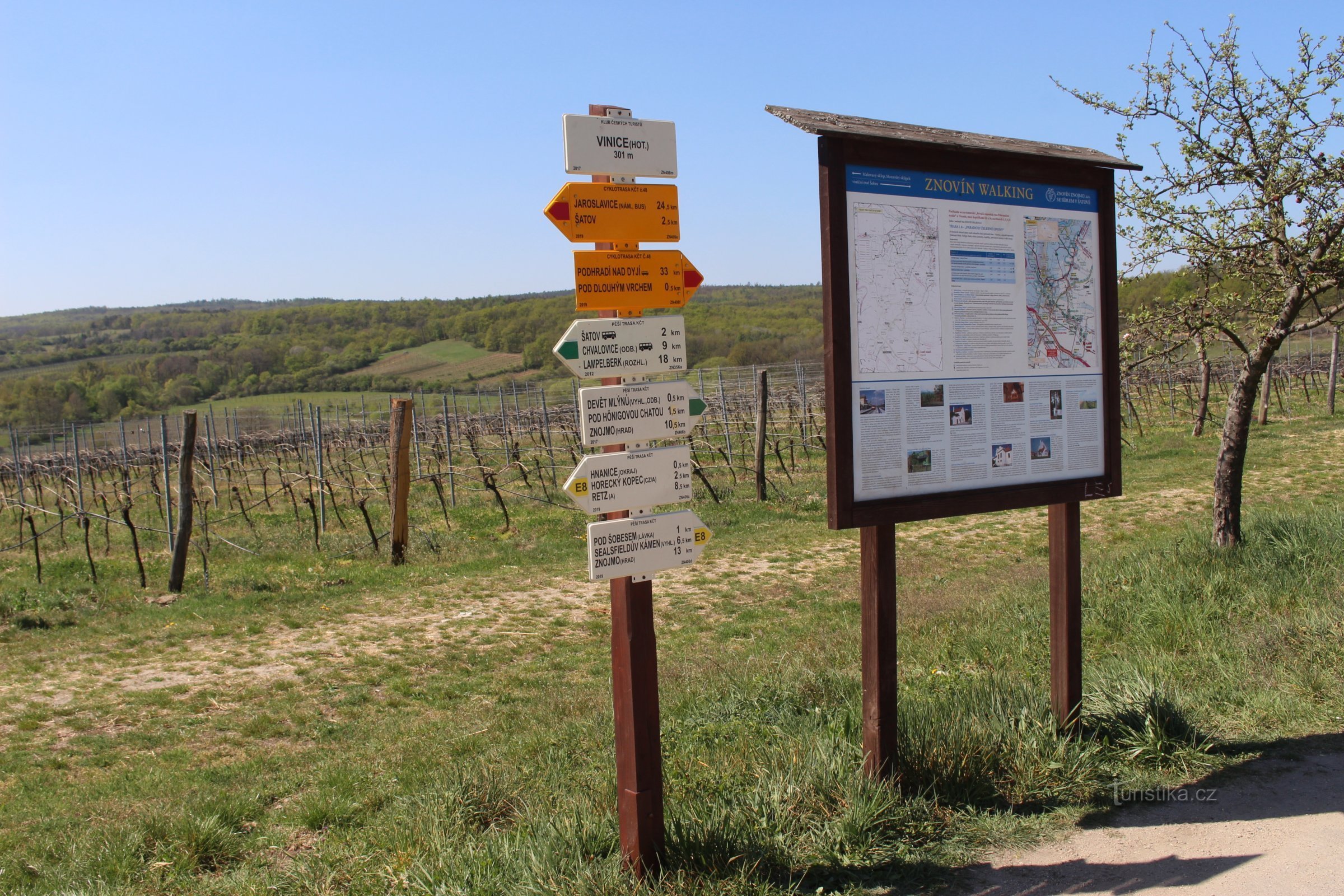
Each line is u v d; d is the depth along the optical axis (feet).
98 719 23.21
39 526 65.41
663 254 11.03
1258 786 13.33
